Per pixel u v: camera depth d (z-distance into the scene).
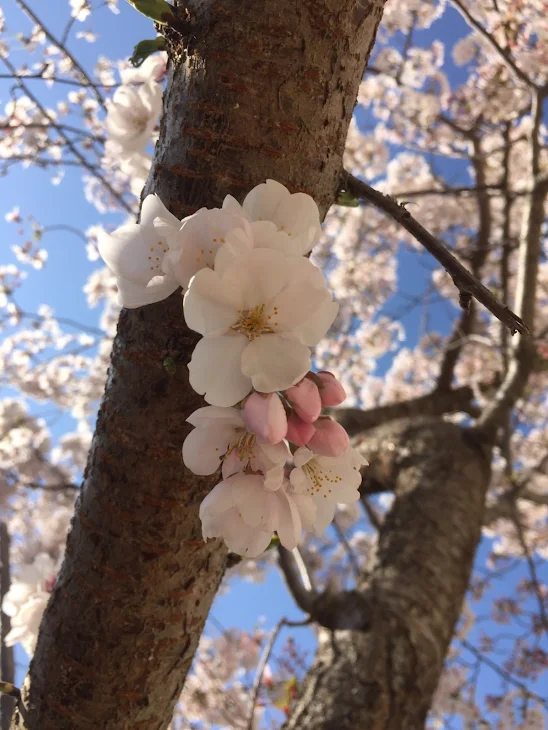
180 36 0.18
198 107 0.17
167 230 0.15
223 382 0.14
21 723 0.22
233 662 0.99
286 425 0.15
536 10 0.76
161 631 0.20
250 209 0.16
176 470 0.18
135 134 0.30
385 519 0.58
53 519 1.11
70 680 0.20
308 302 0.14
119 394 0.19
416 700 0.41
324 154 0.18
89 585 0.20
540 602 0.60
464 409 0.95
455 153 0.98
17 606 0.29
